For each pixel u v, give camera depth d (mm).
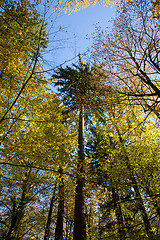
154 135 7402
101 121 8609
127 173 6590
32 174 6559
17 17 3795
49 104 4871
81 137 7355
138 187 6598
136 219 6375
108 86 6188
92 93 6645
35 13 3941
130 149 7219
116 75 6375
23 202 6223
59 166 4457
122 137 7262
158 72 5535
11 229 5875
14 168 5570
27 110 4930
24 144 4168
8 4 3666
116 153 7691
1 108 4918
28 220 7188
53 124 4812
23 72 4234
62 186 5969
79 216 5031
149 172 6465
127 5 5750
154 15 5305
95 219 8867
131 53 6359
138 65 6207
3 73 4039
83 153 6719
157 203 5426
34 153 4086
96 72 6656
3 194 5961
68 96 8516
